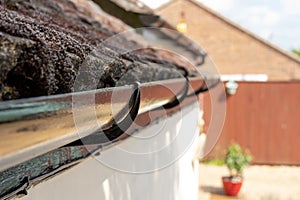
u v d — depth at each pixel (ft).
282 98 36.86
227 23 60.39
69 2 13.19
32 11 7.90
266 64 59.57
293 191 29.14
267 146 37.27
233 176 28.96
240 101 37.42
